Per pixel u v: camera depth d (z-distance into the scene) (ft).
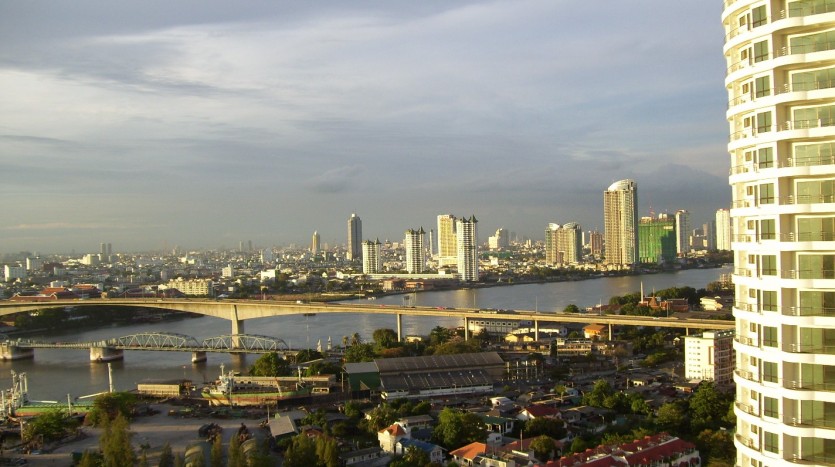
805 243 306.14
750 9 323.78
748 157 337.11
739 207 341.82
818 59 300.20
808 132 303.48
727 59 344.69
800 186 310.86
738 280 342.23
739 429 349.20
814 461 306.55
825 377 304.30
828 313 303.89
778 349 315.37
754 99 321.32
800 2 305.94
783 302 313.73
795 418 311.88
